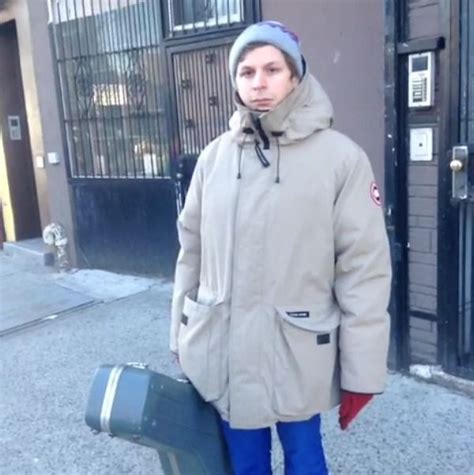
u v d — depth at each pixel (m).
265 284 1.64
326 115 1.64
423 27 2.77
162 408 1.62
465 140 2.73
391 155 2.96
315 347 1.65
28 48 5.71
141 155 4.99
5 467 2.70
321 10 3.35
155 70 4.70
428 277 2.98
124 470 2.62
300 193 1.61
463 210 2.80
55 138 5.56
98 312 4.57
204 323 1.71
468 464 2.44
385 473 2.43
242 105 1.65
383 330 1.63
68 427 2.99
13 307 4.82
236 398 1.68
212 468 1.79
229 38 4.12
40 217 6.66
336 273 1.68
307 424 1.83
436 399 2.91
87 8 5.02
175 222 4.86
